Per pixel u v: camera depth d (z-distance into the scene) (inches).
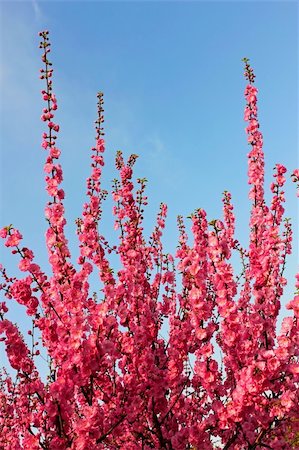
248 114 340.5
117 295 295.4
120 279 323.9
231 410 249.3
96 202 333.7
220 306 266.1
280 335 255.9
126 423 298.7
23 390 277.3
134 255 332.8
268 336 287.7
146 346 295.9
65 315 248.8
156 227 380.8
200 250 317.4
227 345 279.0
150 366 289.3
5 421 347.3
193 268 274.4
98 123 342.3
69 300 247.0
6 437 326.3
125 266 343.3
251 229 327.0
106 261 325.4
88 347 237.3
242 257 371.2
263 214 324.8
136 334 291.6
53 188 266.1
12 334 255.0
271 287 292.5
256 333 276.5
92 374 246.4
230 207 388.2
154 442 316.5
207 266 319.3
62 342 243.6
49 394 248.7
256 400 246.2
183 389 310.8
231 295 269.1
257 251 306.8
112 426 270.7
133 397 279.9
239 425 275.6
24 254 259.3
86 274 262.1
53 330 258.8
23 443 245.9
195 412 341.1
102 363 263.7
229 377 325.1
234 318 262.4
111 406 281.4
